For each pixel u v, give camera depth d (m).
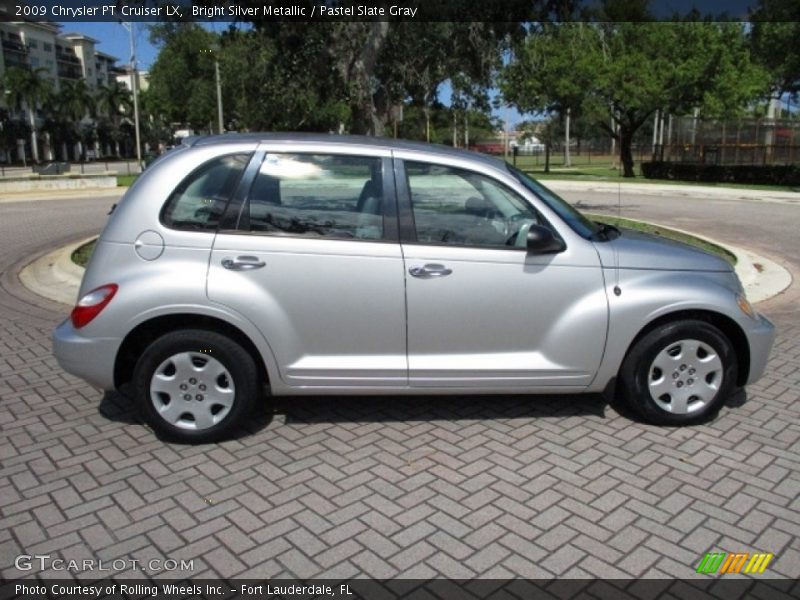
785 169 28.27
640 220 16.27
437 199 4.28
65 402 5.04
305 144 4.28
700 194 25.09
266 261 4.13
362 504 3.64
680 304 4.35
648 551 3.24
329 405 4.95
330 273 4.16
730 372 4.50
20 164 89.69
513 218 4.34
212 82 49.84
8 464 4.07
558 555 3.20
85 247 11.03
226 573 3.07
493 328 4.29
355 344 4.25
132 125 108.00
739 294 4.55
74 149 111.69
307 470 4.00
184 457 4.16
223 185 4.20
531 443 4.35
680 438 4.43
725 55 33.03
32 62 109.56
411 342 4.27
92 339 4.12
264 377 4.42
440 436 4.46
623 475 3.95
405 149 4.32
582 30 14.81
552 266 4.28
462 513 3.55
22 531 3.38
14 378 5.55
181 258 4.12
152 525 3.44
